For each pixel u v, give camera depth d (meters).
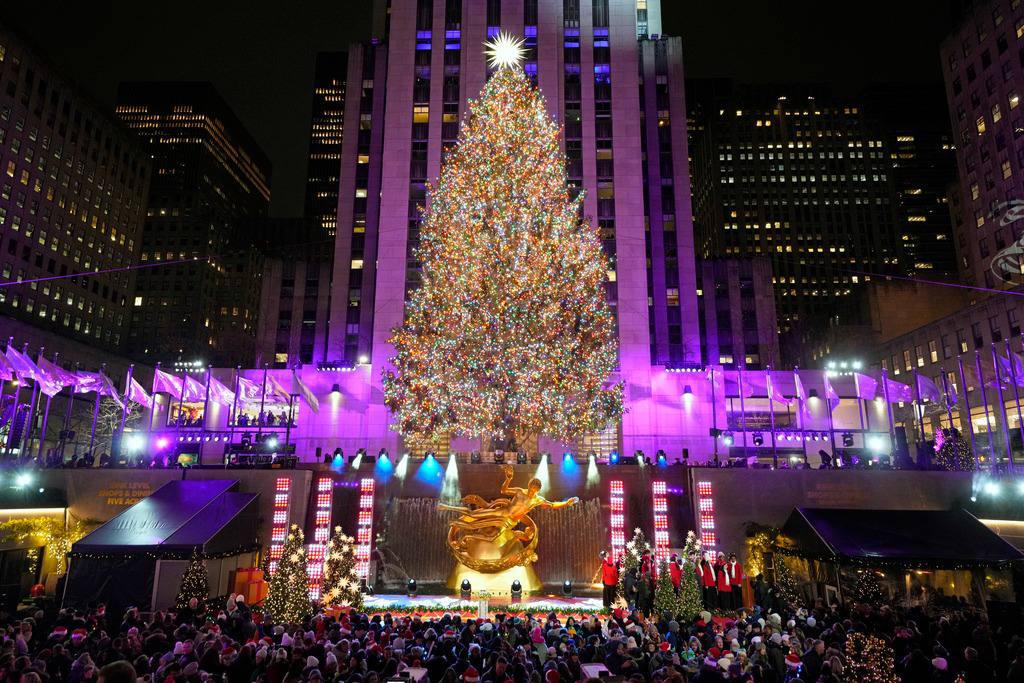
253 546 30.55
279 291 84.00
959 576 26.62
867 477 33.84
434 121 70.12
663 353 69.81
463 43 72.50
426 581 33.06
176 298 149.88
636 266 66.31
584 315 52.19
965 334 68.19
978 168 82.25
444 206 55.59
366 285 71.50
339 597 27.17
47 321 99.00
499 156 51.09
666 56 78.88
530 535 30.98
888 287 85.69
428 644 16.39
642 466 36.03
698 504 33.72
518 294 48.12
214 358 150.25
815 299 158.75
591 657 14.95
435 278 53.31
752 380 59.03
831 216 163.88
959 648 17.84
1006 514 31.02
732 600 26.78
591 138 69.81
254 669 13.48
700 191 179.38
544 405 47.34
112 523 27.88
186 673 11.89
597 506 34.53
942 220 167.62
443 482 35.75
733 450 58.53
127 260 121.56
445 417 50.09
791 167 167.12
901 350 78.25
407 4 73.69
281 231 184.88
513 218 49.53
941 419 69.25
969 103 84.12
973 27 83.50
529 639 16.16
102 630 17.16
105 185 115.19
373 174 74.31
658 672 12.84
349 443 61.41
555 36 72.06
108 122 116.25
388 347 63.75
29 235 95.62
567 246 52.09
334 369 63.25
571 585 31.11
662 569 24.31
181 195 157.25
